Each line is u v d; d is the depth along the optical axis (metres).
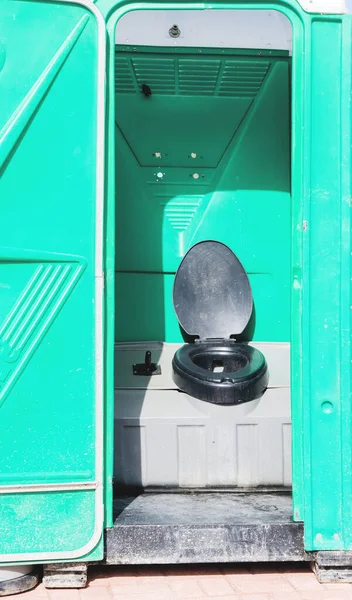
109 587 2.76
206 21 3.70
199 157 3.79
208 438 3.22
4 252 2.63
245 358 3.46
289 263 3.79
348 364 2.82
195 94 3.78
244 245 3.78
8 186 2.64
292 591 2.73
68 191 2.69
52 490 2.68
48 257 2.67
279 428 3.24
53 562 2.70
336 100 2.82
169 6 2.76
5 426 2.67
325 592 2.72
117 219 3.75
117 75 3.72
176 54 3.70
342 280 2.81
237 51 3.71
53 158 2.68
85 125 2.69
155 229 3.78
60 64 2.67
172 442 3.21
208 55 3.71
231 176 3.79
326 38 2.81
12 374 2.67
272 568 2.97
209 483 3.22
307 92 2.79
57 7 2.68
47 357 2.69
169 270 3.77
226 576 2.88
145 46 3.67
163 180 3.78
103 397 2.72
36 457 2.68
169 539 2.78
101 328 2.70
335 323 2.82
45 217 2.67
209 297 3.71
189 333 3.67
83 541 2.71
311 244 2.81
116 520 2.84
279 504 3.08
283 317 3.79
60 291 2.69
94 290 2.71
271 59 3.75
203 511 2.97
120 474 3.21
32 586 2.76
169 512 2.95
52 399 2.69
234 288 3.72
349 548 2.81
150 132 3.77
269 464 3.23
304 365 2.81
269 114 3.78
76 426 2.70
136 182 3.77
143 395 3.29
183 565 3.00
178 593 2.70
